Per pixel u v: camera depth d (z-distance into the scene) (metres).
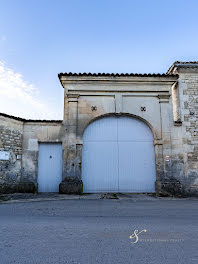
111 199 8.73
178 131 11.12
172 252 3.07
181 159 10.87
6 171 10.14
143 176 10.90
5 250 3.11
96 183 10.71
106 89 11.23
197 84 11.65
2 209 6.35
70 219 5.06
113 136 11.16
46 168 10.93
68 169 10.46
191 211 6.21
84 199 8.64
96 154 10.95
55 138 11.00
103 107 11.13
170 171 10.67
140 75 11.18
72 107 11.04
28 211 6.04
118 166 10.91
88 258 2.85
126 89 11.27
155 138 10.97
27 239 3.59
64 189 10.09
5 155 10.13
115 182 10.77
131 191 10.74
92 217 5.30
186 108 11.38
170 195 10.20
